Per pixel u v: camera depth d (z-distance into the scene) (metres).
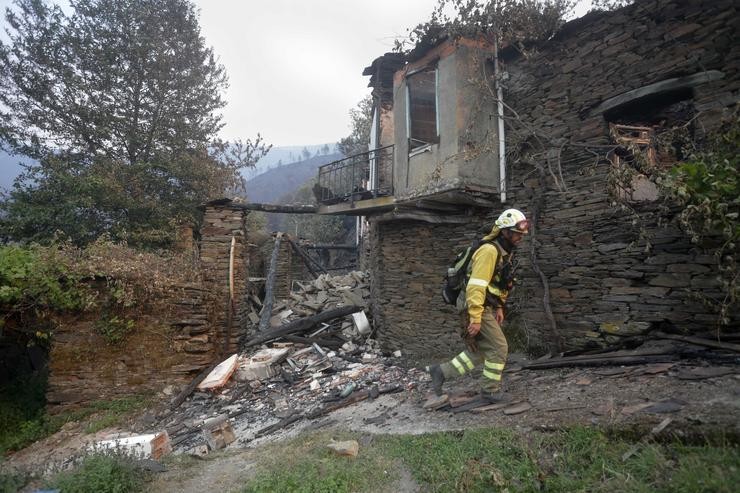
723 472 2.06
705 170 3.22
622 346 4.76
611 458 2.48
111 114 13.94
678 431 2.53
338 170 9.52
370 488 2.75
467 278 3.64
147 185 14.02
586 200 5.39
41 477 3.56
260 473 3.16
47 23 13.58
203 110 16.22
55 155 13.46
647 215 4.73
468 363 3.81
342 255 25.56
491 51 6.68
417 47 6.99
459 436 3.23
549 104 5.98
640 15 5.07
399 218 7.07
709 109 4.41
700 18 4.56
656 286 4.64
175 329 7.25
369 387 6.01
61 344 6.76
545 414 3.25
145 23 14.71
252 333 9.64
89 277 6.80
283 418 5.47
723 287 3.65
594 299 5.21
